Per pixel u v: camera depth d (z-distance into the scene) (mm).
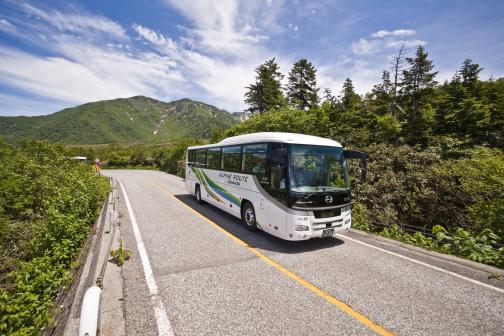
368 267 5238
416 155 13234
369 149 15297
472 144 20375
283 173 6203
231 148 8984
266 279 4672
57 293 4316
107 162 51469
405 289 4355
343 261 5543
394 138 23812
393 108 34750
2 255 6602
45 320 3367
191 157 13609
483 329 3357
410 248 6383
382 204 12125
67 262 5480
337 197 6453
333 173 6770
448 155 16203
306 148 6496
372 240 7027
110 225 7680
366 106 35062
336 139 20203
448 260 5633
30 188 9297
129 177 27172
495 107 25188
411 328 3357
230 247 6352
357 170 13438
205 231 7719
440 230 7250
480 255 5660
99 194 11422
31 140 16875
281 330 3279
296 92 39188
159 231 7641
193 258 5617
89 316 2660
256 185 7273
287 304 3869
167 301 3906
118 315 3547
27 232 7426
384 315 3623
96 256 5457
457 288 4406
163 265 5219
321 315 3609
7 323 3316
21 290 4105
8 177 9812
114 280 4539
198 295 4090
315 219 6027
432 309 3783
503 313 3713
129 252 5848
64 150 23547
